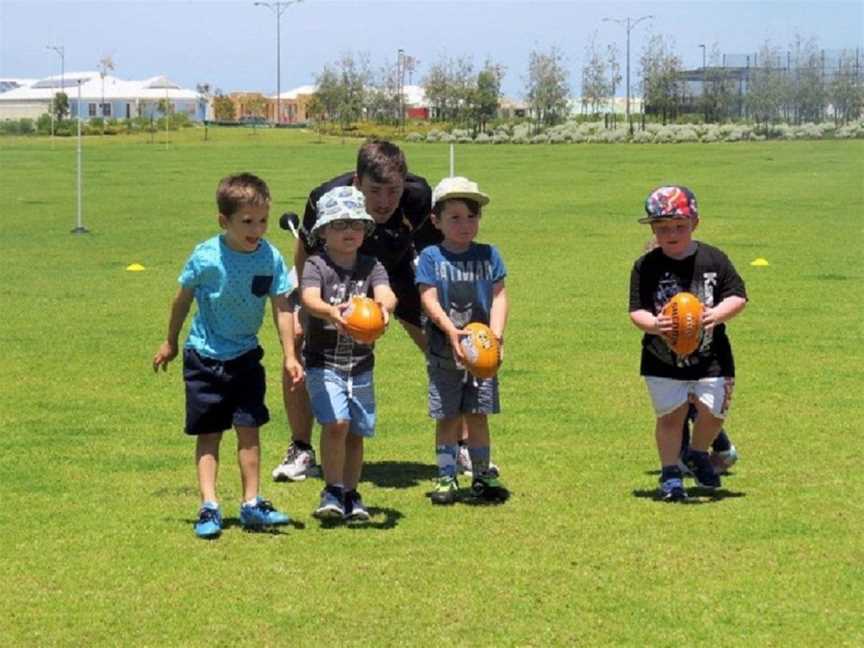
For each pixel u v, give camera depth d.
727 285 7.45
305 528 7.11
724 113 82.75
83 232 20.45
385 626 6.11
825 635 6.03
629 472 7.89
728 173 35.12
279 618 6.18
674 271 7.46
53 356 10.72
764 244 18.44
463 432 8.05
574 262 16.59
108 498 7.52
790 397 9.38
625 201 26.25
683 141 63.19
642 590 6.39
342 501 7.19
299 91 131.50
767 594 6.35
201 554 6.79
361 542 6.92
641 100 86.75
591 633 6.05
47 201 26.58
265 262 7.10
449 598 6.33
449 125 84.00
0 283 14.79
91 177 34.69
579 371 10.19
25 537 6.98
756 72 82.50
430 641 6.00
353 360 7.23
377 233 8.02
